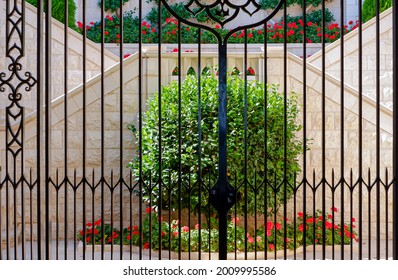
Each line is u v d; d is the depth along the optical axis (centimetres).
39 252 431
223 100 440
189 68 812
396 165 431
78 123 779
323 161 442
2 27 862
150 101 757
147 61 797
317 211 781
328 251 699
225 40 443
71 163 780
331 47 913
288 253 684
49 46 437
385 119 775
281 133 709
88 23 1293
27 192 752
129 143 791
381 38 899
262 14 1307
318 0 1309
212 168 695
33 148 752
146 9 1309
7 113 438
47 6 436
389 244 730
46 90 436
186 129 700
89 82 784
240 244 668
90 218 782
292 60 807
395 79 430
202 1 1280
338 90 788
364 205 778
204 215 721
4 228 708
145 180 704
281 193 703
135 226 745
